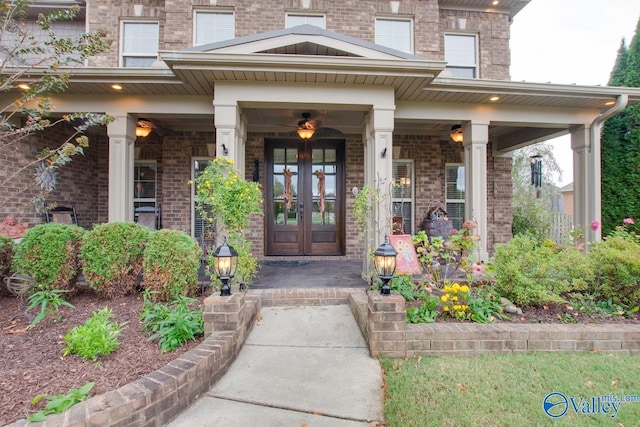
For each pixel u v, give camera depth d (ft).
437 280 12.49
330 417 6.97
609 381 8.13
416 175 25.11
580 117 19.21
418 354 9.51
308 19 22.56
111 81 15.24
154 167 24.80
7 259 12.75
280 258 23.15
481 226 18.52
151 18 22.25
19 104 12.14
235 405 7.35
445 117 18.42
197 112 17.01
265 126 22.70
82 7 22.61
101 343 8.02
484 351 9.59
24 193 18.10
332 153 24.43
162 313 9.70
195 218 23.58
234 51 14.65
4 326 9.82
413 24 23.15
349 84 15.94
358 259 23.21
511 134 24.70
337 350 10.03
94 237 12.16
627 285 11.86
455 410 7.05
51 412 5.68
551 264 11.80
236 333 9.38
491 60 24.53
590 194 19.24
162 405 6.56
